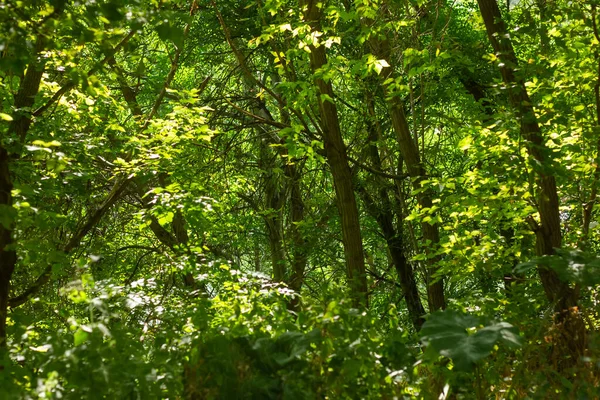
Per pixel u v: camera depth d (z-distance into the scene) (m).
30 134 7.33
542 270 6.33
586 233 7.04
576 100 8.89
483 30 12.43
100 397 3.26
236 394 3.37
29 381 3.93
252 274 7.35
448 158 14.23
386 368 3.73
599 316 5.45
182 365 3.62
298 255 14.81
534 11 7.05
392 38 11.44
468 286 11.85
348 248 9.81
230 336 3.68
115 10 4.24
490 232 7.85
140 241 15.09
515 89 6.70
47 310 8.43
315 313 3.79
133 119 10.43
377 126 12.59
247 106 14.99
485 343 3.36
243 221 15.00
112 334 3.73
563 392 3.71
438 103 13.61
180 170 9.47
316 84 9.64
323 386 3.43
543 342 4.60
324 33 8.89
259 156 15.46
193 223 8.45
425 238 11.20
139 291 6.16
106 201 9.68
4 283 5.12
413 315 13.88
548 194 6.69
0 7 4.33
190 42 14.43
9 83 6.98
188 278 11.16
